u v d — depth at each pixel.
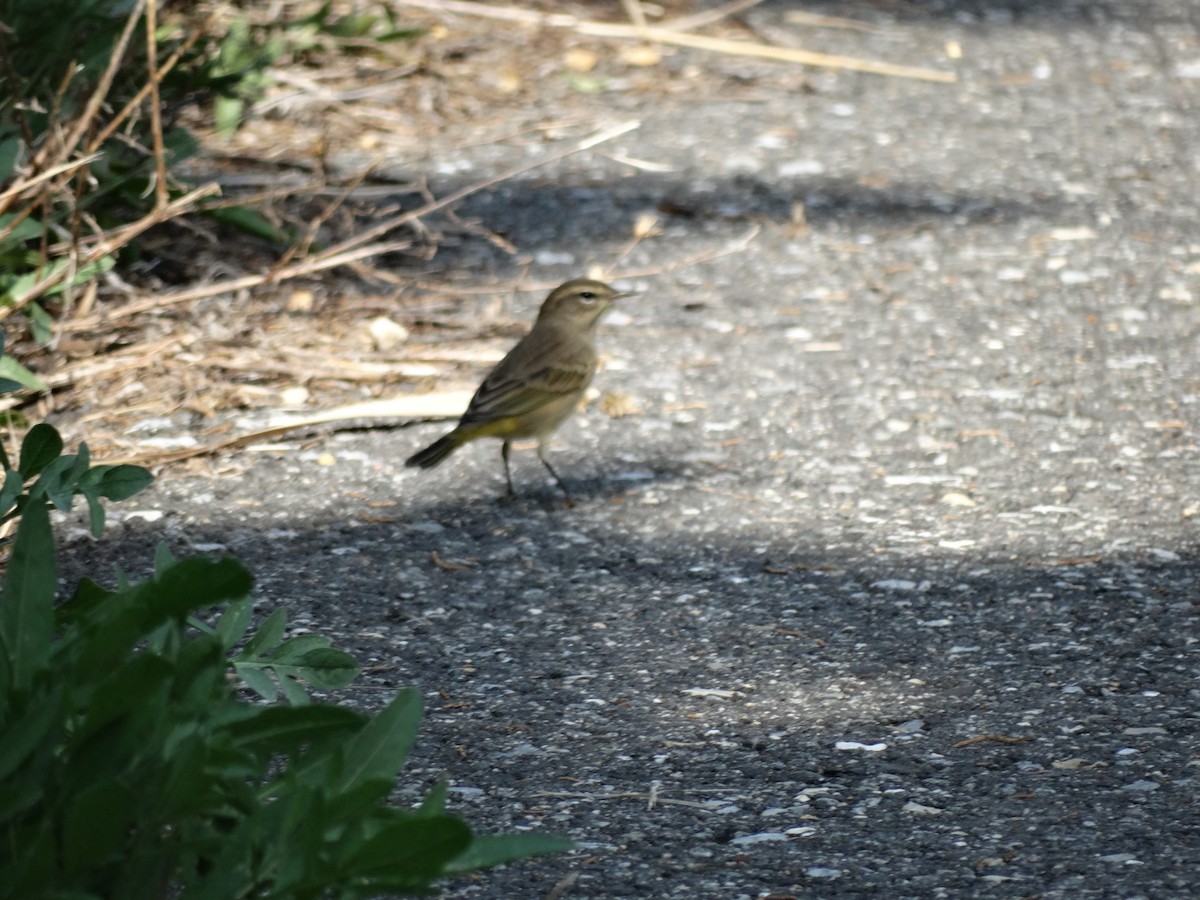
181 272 13.15
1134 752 7.43
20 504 6.19
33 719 4.68
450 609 9.06
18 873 4.46
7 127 11.52
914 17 21.33
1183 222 15.33
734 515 10.28
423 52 18.41
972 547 9.77
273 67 16.77
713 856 6.60
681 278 14.06
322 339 12.43
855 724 7.77
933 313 13.41
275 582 9.29
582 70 18.72
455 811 6.96
